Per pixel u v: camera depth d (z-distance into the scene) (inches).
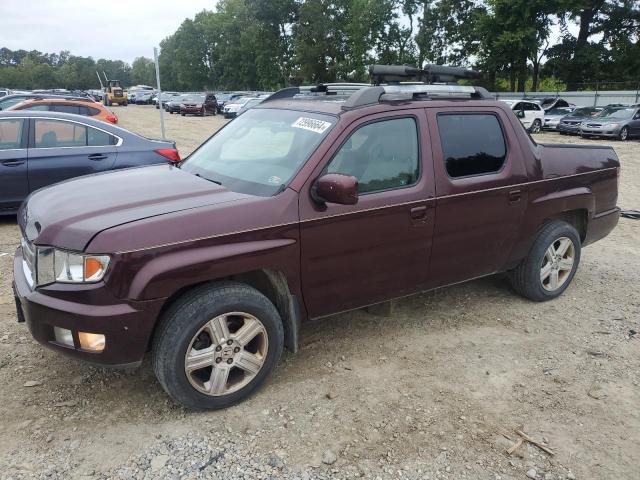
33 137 271.7
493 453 114.9
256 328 126.6
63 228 114.6
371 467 109.8
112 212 118.3
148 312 111.7
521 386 139.6
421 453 114.2
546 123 1128.8
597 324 175.8
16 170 266.2
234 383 127.7
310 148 135.4
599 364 150.9
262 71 2733.8
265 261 123.9
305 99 164.7
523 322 175.8
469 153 159.5
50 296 113.4
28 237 123.9
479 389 137.8
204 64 3836.1
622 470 111.2
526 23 1573.6
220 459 110.4
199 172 153.0
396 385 138.4
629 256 247.3
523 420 126.1
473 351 156.7
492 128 165.9
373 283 145.8
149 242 111.0
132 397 130.4
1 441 113.5
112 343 111.6
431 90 156.9
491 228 164.9
